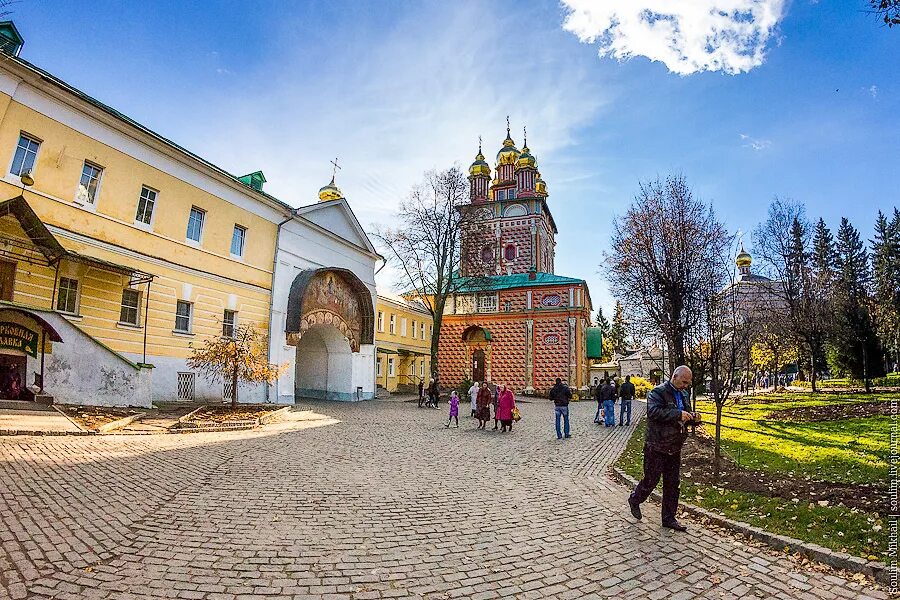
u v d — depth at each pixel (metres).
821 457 11.30
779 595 4.93
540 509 7.87
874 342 36.22
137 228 18.94
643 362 70.19
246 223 24.12
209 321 21.88
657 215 20.62
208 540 5.89
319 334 31.66
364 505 7.65
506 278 51.28
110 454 9.90
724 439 15.45
